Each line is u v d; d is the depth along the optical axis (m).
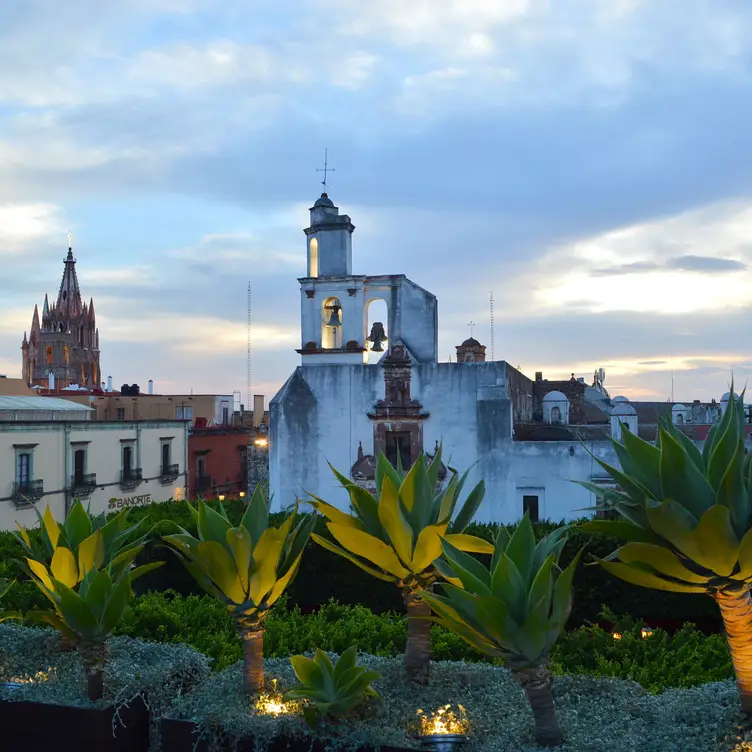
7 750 6.12
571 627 12.91
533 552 5.26
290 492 23.69
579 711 5.58
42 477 34.94
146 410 56.06
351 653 5.80
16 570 11.09
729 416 4.71
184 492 47.25
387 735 5.29
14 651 7.23
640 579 4.75
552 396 29.48
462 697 5.84
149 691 6.22
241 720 5.53
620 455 5.21
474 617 4.96
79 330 160.62
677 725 5.14
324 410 23.73
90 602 6.07
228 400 62.72
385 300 24.55
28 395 46.41
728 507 4.41
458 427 22.69
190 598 9.46
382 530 6.17
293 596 14.20
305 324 24.80
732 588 4.52
